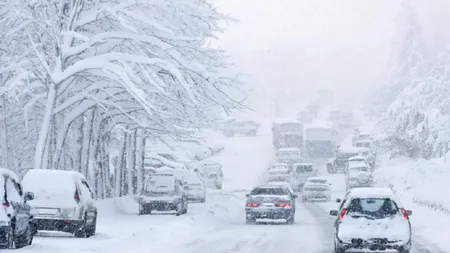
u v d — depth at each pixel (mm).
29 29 69312
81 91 69375
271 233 57500
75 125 77438
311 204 104875
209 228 61844
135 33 66250
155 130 86500
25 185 46125
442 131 109438
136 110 75312
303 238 53031
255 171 157875
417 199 86000
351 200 41312
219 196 113500
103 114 83375
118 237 45375
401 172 122312
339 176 148375
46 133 65125
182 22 69750
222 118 82000
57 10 65938
